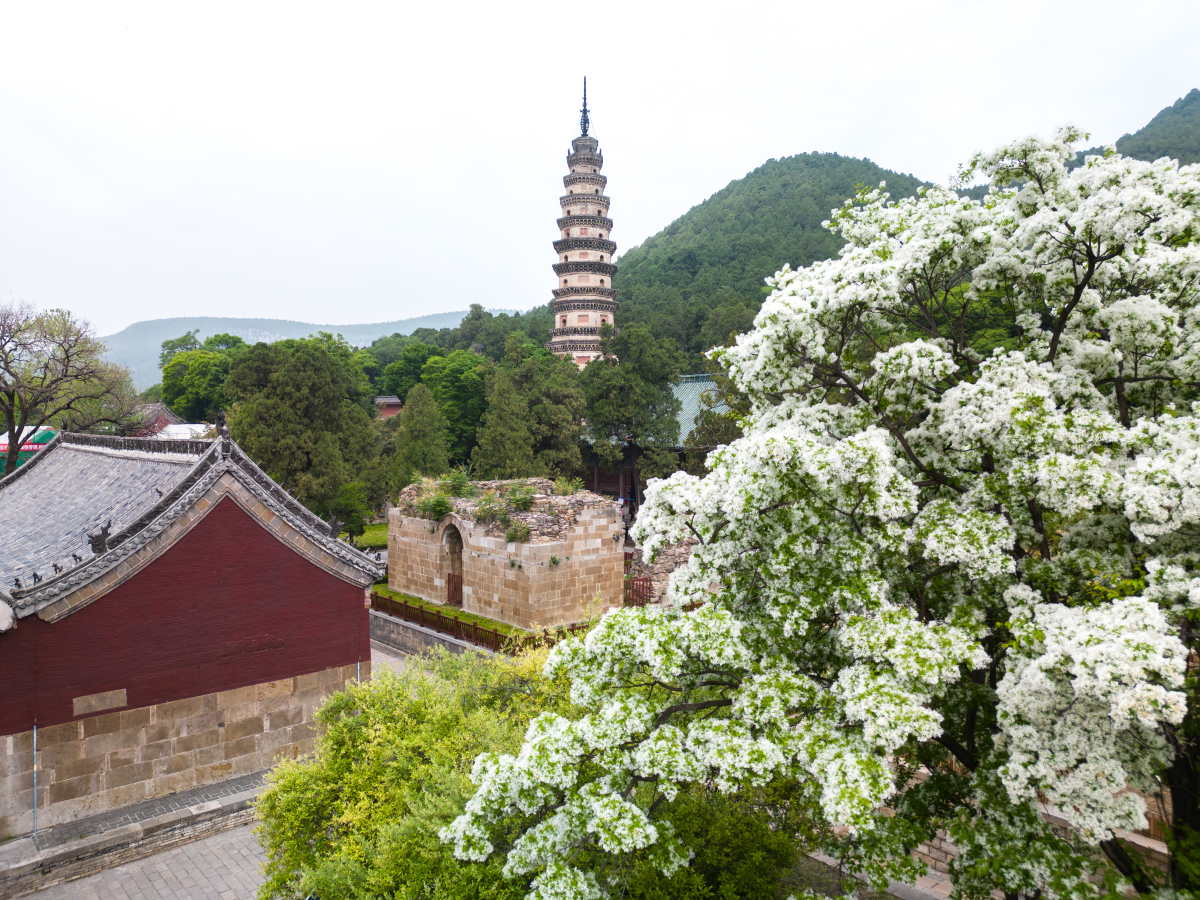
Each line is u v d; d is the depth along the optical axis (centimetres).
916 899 1451
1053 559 985
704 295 13325
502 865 1023
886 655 884
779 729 907
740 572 1112
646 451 6369
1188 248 1002
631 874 1089
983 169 1212
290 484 4688
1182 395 1155
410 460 5441
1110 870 873
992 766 944
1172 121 13375
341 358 9088
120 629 1862
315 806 1398
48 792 1767
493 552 3272
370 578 2292
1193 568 877
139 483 2311
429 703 1509
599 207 8981
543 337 12569
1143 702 674
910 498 975
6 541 2405
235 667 2048
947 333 1359
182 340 13000
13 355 4519
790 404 1212
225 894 1631
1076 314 1188
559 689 1569
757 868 1207
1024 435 934
